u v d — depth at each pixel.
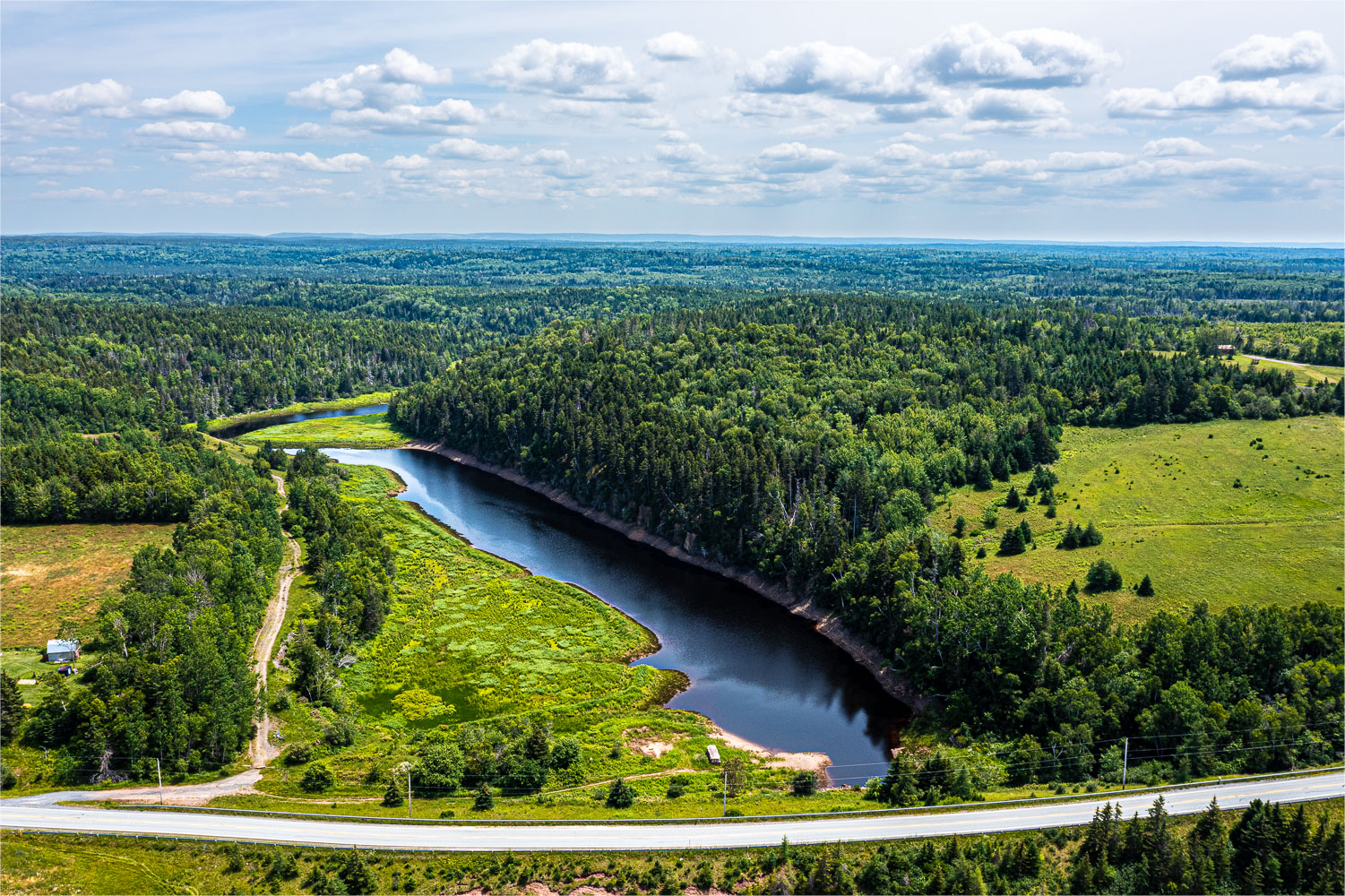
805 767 112.75
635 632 153.62
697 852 88.44
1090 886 82.19
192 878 83.94
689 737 119.81
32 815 92.31
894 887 83.31
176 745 103.00
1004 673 117.94
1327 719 101.88
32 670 123.19
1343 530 155.88
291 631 142.75
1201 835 85.88
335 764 107.44
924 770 102.44
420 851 87.88
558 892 83.62
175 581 133.38
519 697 130.38
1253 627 114.38
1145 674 110.50
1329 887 79.31
